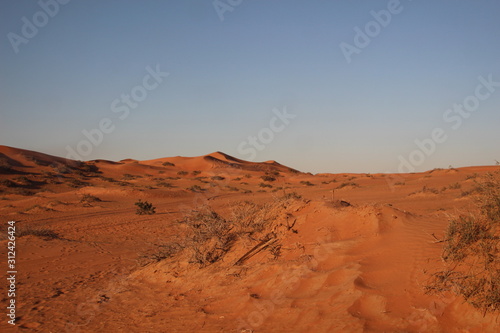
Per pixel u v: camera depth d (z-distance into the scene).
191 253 9.74
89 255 15.59
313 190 52.12
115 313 7.59
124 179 76.25
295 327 5.38
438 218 8.38
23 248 17.11
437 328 4.61
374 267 6.29
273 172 95.75
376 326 4.88
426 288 5.32
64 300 8.95
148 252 14.01
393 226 7.89
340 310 5.38
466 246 5.63
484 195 6.29
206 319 6.43
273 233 9.15
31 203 39.94
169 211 33.88
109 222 26.84
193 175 89.62
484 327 4.48
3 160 69.19
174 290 8.62
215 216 11.26
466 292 4.91
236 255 9.07
